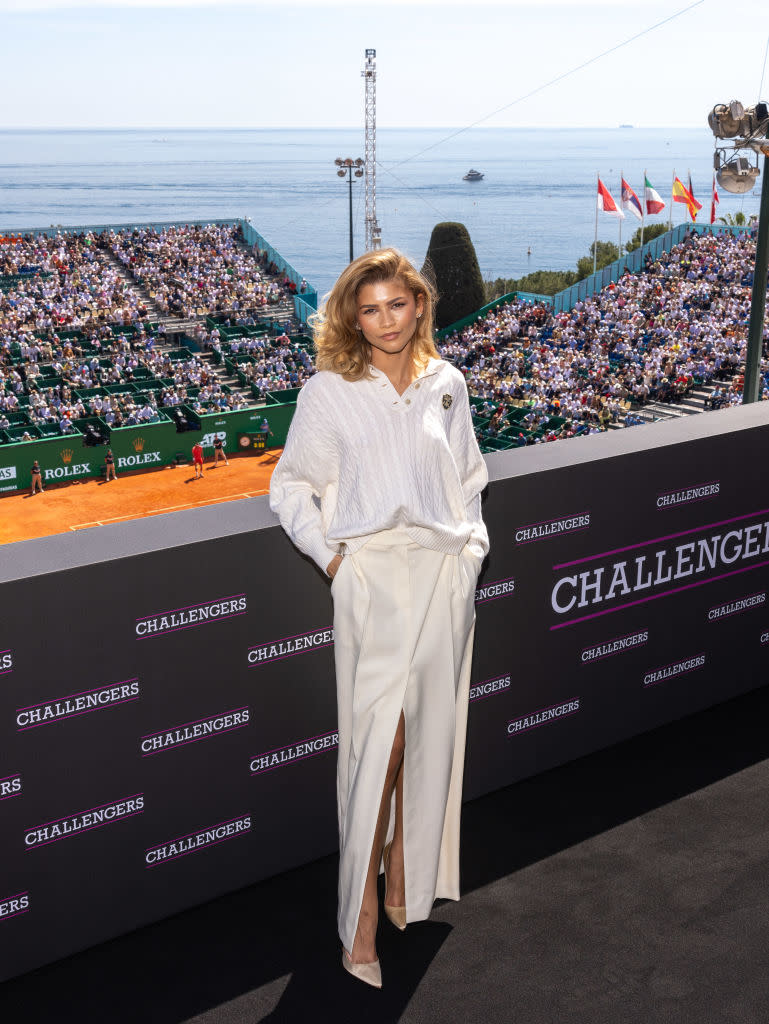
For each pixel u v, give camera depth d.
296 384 36.25
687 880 2.82
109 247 49.66
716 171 12.00
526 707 3.22
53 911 2.44
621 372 35.44
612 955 2.53
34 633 2.21
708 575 3.56
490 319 45.59
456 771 2.55
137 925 2.59
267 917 2.68
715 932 2.61
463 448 2.28
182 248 50.50
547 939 2.58
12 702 2.23
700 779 3.33
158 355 37.91
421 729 2.35
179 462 30.92
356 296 2.06
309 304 45.41
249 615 2.54
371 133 49.41
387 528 2.16
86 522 25.66
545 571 3.09
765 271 11.95
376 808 2.26
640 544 3.31
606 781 3.31
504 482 2.89
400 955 2.52
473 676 3.05
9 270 44.44
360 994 2.41
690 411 32.41
